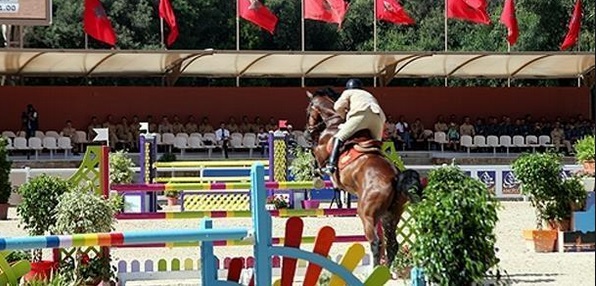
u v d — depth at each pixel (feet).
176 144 105.81
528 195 49.96
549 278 39.86
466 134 114.32
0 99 112.16
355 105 39.09
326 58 107.45
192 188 51.42
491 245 30.42
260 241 21.39
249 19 104.78
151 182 70.59
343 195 71.51
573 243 49.14
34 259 36.88
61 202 35.32
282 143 69.87
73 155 105.40
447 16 106.63
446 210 29.94
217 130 108.78
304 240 40.47
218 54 102.47
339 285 22.68
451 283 30.09
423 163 106.73
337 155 38.50
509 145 110.01
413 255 30.86
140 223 61.82
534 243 49.29
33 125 108.78
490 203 30.86
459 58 109.19
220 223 59.98
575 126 113.29
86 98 114.01
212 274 21.24
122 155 71.56
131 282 38.75
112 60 104.78
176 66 109.91
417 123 116.37
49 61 104.06
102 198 36.32
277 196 69.82
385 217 35.91
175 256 46.52
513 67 116.67
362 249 22.68
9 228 57.82
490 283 31.22
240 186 52.42
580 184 50.16
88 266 35.91
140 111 115.03
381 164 36.86
